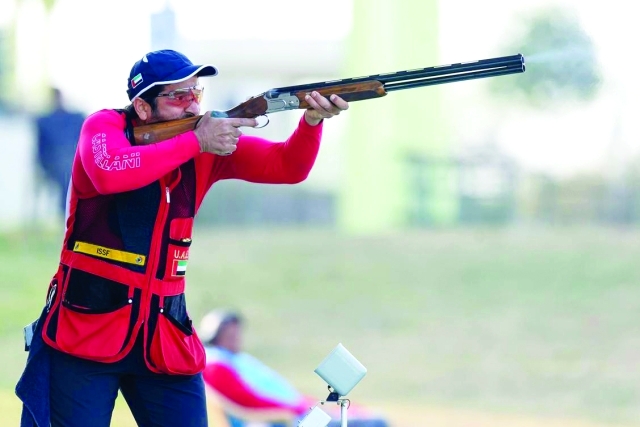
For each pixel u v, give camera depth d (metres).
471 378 38.16
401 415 32.56
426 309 48.34
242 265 55.34
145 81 12.84
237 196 73.31
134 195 12.71
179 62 12.93
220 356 24.17
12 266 48.19
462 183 71.44
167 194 12.84
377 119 70.00
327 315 46.78
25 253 50.84
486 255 58.41
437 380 37.78
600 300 49.50
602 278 53.16
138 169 12.18
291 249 59.91
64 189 54.25
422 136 71.06
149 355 12.83
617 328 44.91
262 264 55.53
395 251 59.53
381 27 65.50
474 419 32.62
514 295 50.47
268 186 74.31
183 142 12.45
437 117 71.19
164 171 12.32
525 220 70.88
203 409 13.38
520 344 42.75
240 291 50.06
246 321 44.62
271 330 43.84
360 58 65.81
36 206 55.81
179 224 12.97
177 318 13.05
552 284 52.53
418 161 70.75
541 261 56.78
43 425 12.63
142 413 13.34
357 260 57.06
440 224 70.50
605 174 71.56
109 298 12.68
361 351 41.62
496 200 71.50
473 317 47.06
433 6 65.38
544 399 35.62
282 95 13.23
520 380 37.72
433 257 58.19
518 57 12.91
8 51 64.38
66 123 53.69
